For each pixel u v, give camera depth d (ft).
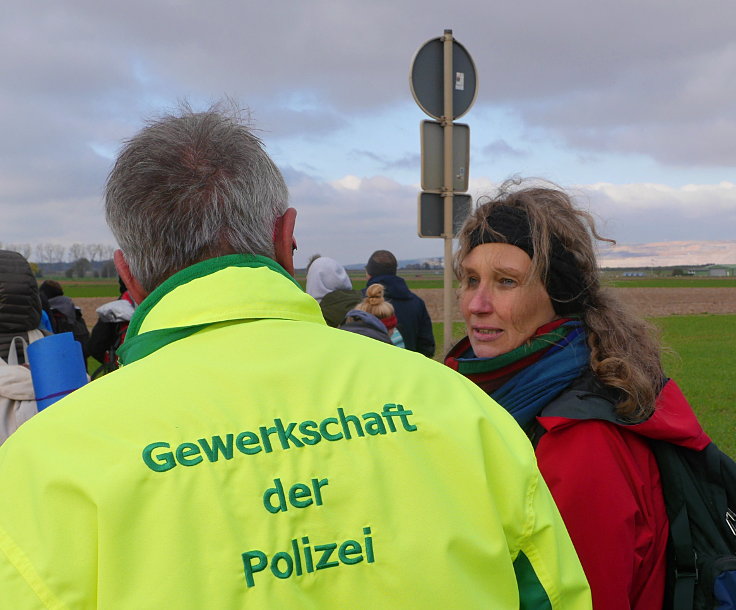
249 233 3.51
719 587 4.84
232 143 3.61
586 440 4.93
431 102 14.39
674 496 5.08
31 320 7.71
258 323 3.24
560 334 5.63
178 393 2.92
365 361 3.34
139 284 3.66
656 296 162.50
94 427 2.77
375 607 2.76
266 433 2.88
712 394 34.27
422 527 2.90
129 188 3.46
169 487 2.67
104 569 2.51
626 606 4.66
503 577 3.01
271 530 2.71
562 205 5.89
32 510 2.61
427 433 3.14
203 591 2.55
